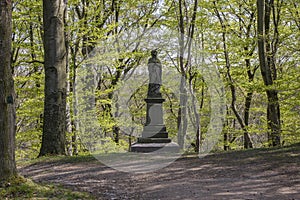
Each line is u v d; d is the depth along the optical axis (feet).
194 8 62.03
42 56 60.29
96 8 59.98
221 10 66.95
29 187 23.02
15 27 61.31
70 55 61.16
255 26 68.13
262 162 34.83
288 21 64.59
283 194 23.20
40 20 59.41
